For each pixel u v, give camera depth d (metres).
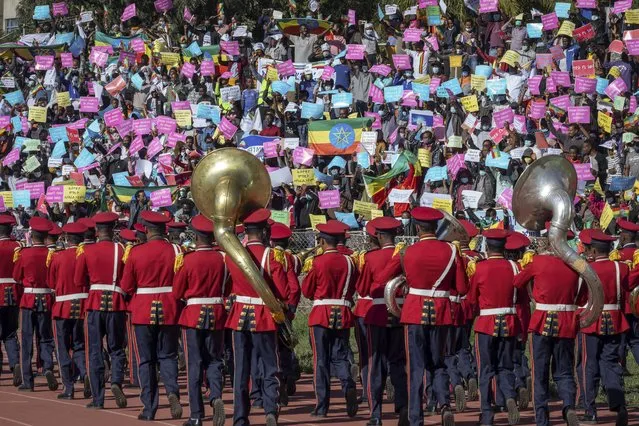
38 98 102.44
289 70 88.69
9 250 52.16
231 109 88.25
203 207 39.16
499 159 71.88
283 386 46.72
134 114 94.56
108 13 115.88
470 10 96.00
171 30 110.62
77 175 84.81
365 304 43.78
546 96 79.44
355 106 86.62
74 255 47.81
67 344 48.88
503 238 41.38
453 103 79.56
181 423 42.12
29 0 135.38
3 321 52.50
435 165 75.44
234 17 103.62
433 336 38.84
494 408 45.09
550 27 84.19
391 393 47.62
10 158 90.19
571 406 38.84
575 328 39.03
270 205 75.25
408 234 69.62
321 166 80.19
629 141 74.38
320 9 112.62
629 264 43.91
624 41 83.06
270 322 38.59
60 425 41.34
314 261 43.25
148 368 42.66
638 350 44.53
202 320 40.19
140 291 42.50
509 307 41.19
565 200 37.97
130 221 77.69
